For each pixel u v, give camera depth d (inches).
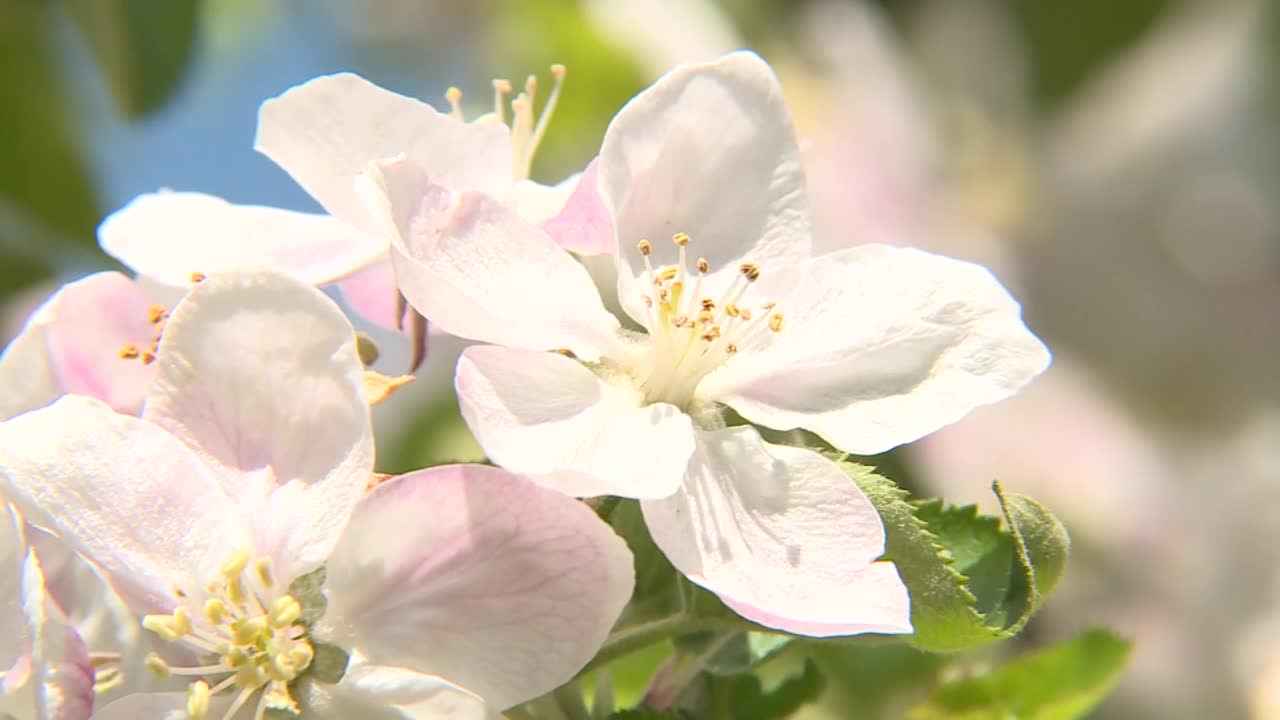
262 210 16.7
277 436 15.9
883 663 17.9
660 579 16.3
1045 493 22.9
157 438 15.8
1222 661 23.3
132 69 19.7
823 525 16.0
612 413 16.2
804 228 16.5
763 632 16.1
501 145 16.6
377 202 15.8
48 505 15.8
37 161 20.3
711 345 16.4
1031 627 18.5
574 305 16.3
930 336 16.3
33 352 16.5
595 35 23.0
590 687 17.2
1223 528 24.4
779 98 16.5
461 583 15.8
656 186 16.5
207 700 15.7
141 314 16.6
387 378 16.2
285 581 15.8
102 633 16.1
